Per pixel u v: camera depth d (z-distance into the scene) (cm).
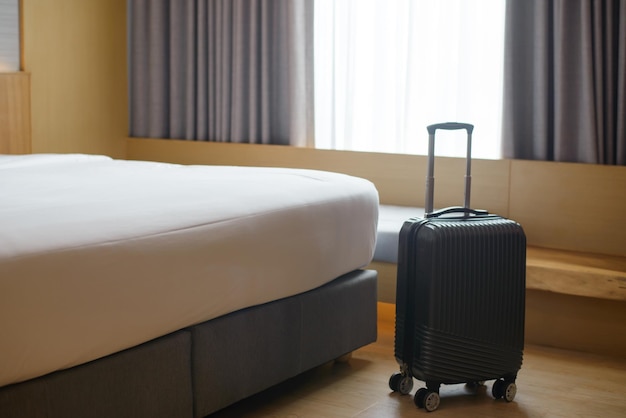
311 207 230
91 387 167
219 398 202
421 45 378
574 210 329
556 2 335
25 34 384
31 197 199
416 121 383
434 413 225
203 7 426
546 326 302
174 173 264
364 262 258
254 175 260
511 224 233
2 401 150
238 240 202
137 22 442
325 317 240
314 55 404
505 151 350
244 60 419
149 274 177
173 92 439
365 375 256
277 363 221
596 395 246
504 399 238
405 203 373
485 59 366
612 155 331
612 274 282
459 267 223
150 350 181
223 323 202
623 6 320
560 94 335
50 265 156
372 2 390
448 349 224
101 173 260
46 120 399
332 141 405
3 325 148
